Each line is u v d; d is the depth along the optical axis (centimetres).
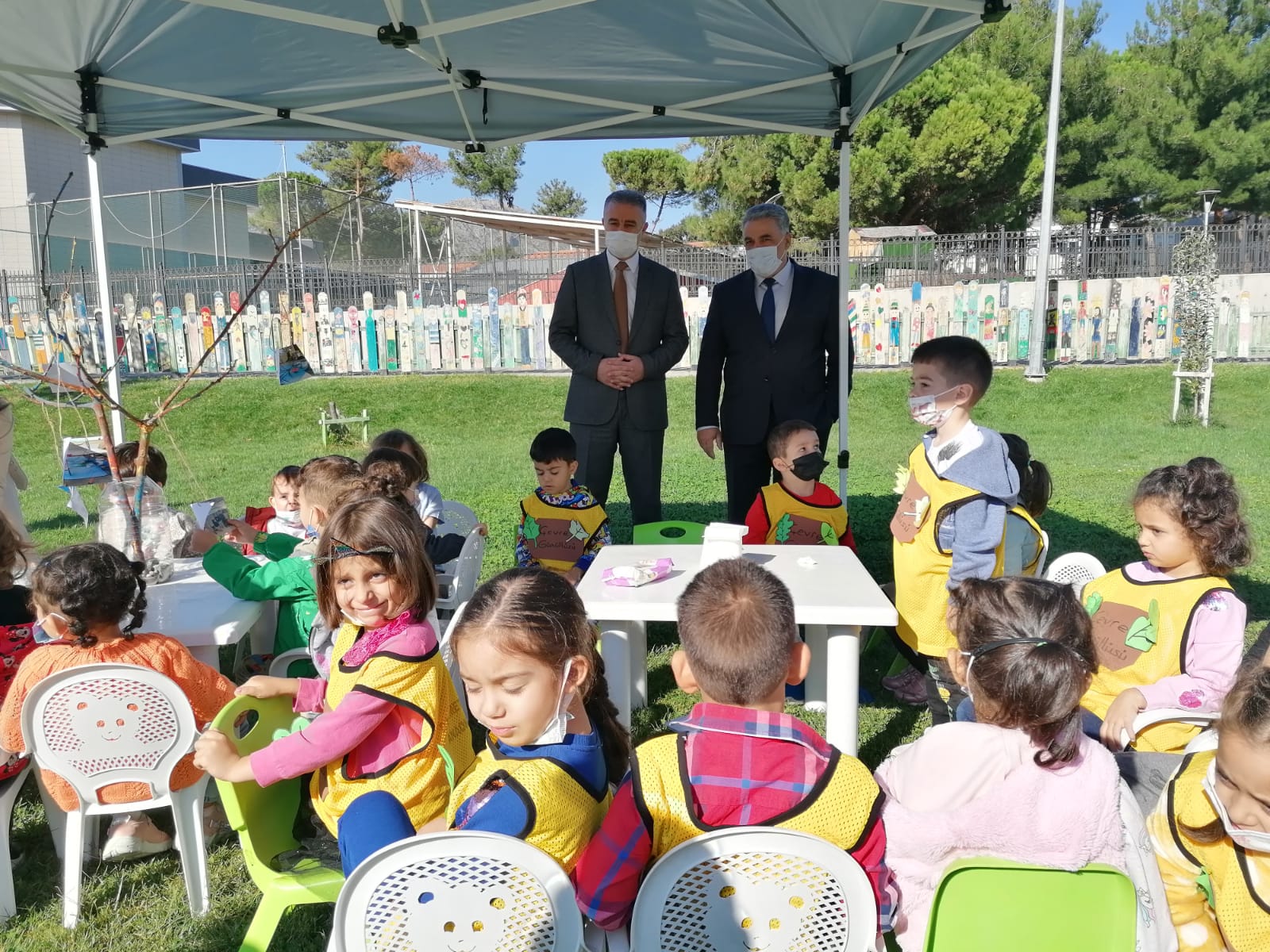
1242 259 1451
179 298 1538
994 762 163
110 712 236
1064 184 2605
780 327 486
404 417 1226
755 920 149
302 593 315
